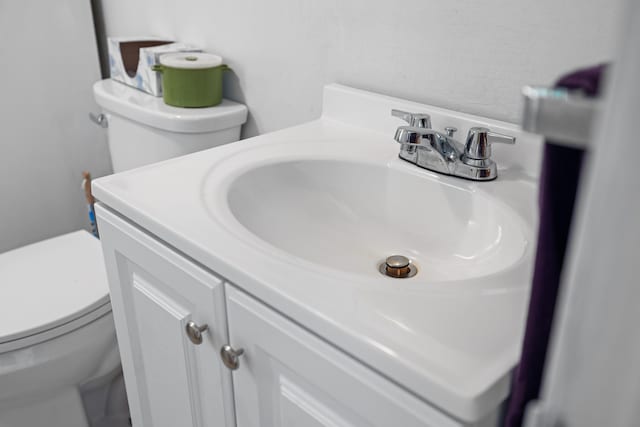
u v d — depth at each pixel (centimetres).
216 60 128
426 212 88
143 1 150
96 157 176
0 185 160
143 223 77
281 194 93
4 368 116
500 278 62
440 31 94
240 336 70
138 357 98
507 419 49
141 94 138
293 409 66
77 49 163
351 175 94
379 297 59
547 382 31
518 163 88
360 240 92
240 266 64
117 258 89
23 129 159
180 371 86
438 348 52
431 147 86
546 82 85
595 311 28
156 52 131
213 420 84
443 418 50
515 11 85
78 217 179
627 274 26
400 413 53
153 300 85
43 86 160
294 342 62
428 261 86
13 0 148
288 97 123
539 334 44
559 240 40
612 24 76
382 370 52
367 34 104
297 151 97
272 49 122
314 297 59
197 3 135
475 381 48
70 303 123
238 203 85
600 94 31
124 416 154
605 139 25
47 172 167
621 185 25
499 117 92
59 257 140
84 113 170
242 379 73
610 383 28
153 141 130
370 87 107
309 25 113
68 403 134
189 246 70
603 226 26
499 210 78
